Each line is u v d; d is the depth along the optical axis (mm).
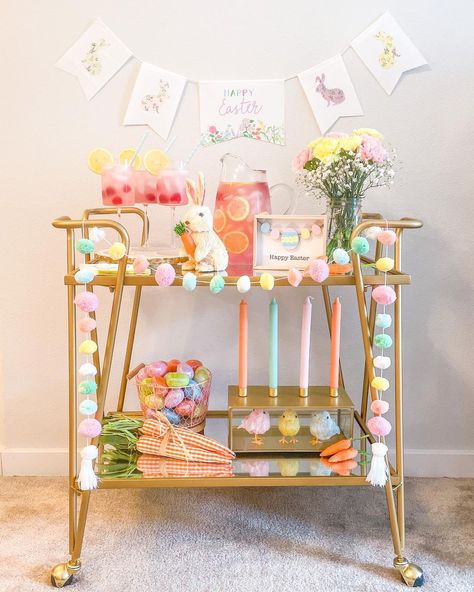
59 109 1907
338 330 1770
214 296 2004
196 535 1731
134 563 1617
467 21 1869
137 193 1731
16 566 1608
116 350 2025
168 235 1955
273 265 1634
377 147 1588
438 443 2066
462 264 1976
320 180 1619
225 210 1723
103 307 1998
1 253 1975
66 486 1996
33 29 1874
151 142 1918
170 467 1636
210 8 1868
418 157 1925
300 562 1621
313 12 1867
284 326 2018
